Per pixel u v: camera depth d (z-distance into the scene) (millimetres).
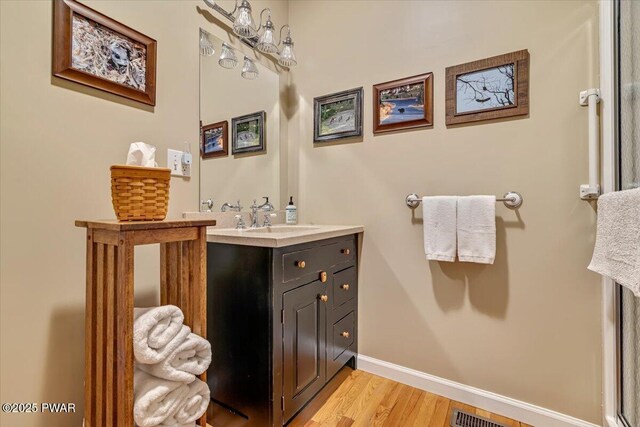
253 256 1173
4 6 891
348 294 1668
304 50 1996
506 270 1395
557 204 1294
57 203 999
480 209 1368
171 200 1356
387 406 1439
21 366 928
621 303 1161
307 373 1317
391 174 1682
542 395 1323
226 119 1624
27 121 934
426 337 1579
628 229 901
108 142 1129
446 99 1527
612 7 1162
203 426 970
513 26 1379
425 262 1586
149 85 1253
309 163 1968
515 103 1365
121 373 788
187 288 982
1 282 891
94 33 1078
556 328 1301
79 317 1054
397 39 1670
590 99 1211
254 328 1169
